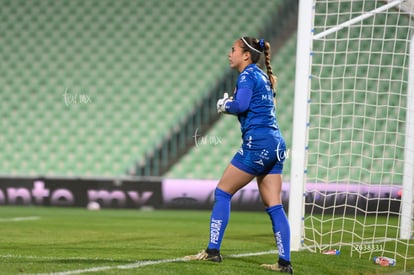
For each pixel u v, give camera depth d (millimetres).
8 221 43219
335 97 64688
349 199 51344
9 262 19922
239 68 20453
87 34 72875
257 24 71438
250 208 56188
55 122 68688
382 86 64000
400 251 29016
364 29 65562
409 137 32656
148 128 67438
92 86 70375
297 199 27391
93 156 66688
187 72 70125
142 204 57594
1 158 67812
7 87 71125
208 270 18797
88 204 57969
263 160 19406
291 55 68750
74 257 22266
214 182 57094
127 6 73688
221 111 19766
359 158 61719
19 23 74000
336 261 23688
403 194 33312
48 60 72125
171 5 73188
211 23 72188
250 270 19344
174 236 34188
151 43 71875
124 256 22844
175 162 65500
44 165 66938
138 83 70062
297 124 27484
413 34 32812
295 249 27188
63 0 74438
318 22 67000
